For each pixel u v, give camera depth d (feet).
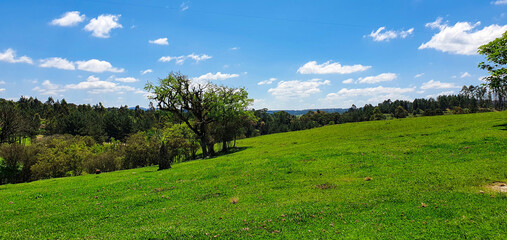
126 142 211.41
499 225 37.27
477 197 47.96
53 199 76.02
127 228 49.62
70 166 180.45
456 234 36.50
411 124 197.67
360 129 215.10
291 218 47.14
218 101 187.73
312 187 67.82
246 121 209.67
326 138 191.93
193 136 207.10
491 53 114.01
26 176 171.83
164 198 69.87
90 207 65.16
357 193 58.08
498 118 160.97
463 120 179.93
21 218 59.31
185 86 179.11
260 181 79.46
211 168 106.73
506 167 63.67
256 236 41.50
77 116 490.90
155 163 195.11
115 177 111.24
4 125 216.95
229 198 65.67
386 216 44.50
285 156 117.70
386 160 89.10
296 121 620.08
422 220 41.60
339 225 43.06
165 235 43.11
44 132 491.31
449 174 64.08
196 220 50.44
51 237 47.44
